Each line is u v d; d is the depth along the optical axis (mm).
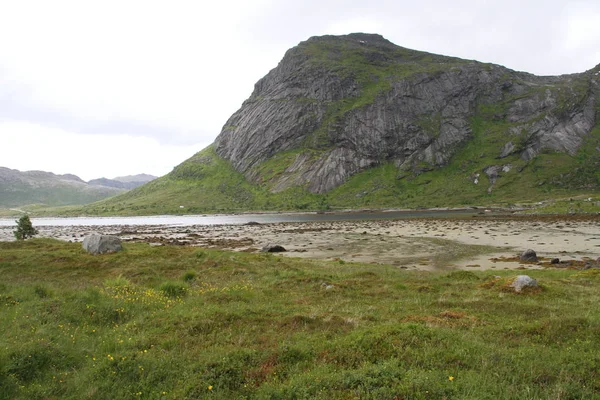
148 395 8531
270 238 67000
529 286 18359
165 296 17953
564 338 10711
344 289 19844
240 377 8953
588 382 7820
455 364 8828
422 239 58219
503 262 36281
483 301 16094
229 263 28781
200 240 66375
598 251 40906
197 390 8477
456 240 55219
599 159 195875
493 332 11523
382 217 129000
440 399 7281
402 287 20062
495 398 7215
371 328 11344
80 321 13477
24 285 19422
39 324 12734
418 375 8039
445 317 13477
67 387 8836
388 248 49438
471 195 187500
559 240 50562
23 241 40719
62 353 10438
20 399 8258
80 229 106062
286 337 11438
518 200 164750
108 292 17547
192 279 23219
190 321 12953
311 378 8391
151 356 10148
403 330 10852
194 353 10422
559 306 15086
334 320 13023
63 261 29312
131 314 14414
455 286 20562
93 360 10094
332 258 41781
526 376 8203
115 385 8820
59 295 16469
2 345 10398
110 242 34844
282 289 20250
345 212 176375
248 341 11180
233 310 14297
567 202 117938
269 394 8008
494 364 8812
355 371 8438
